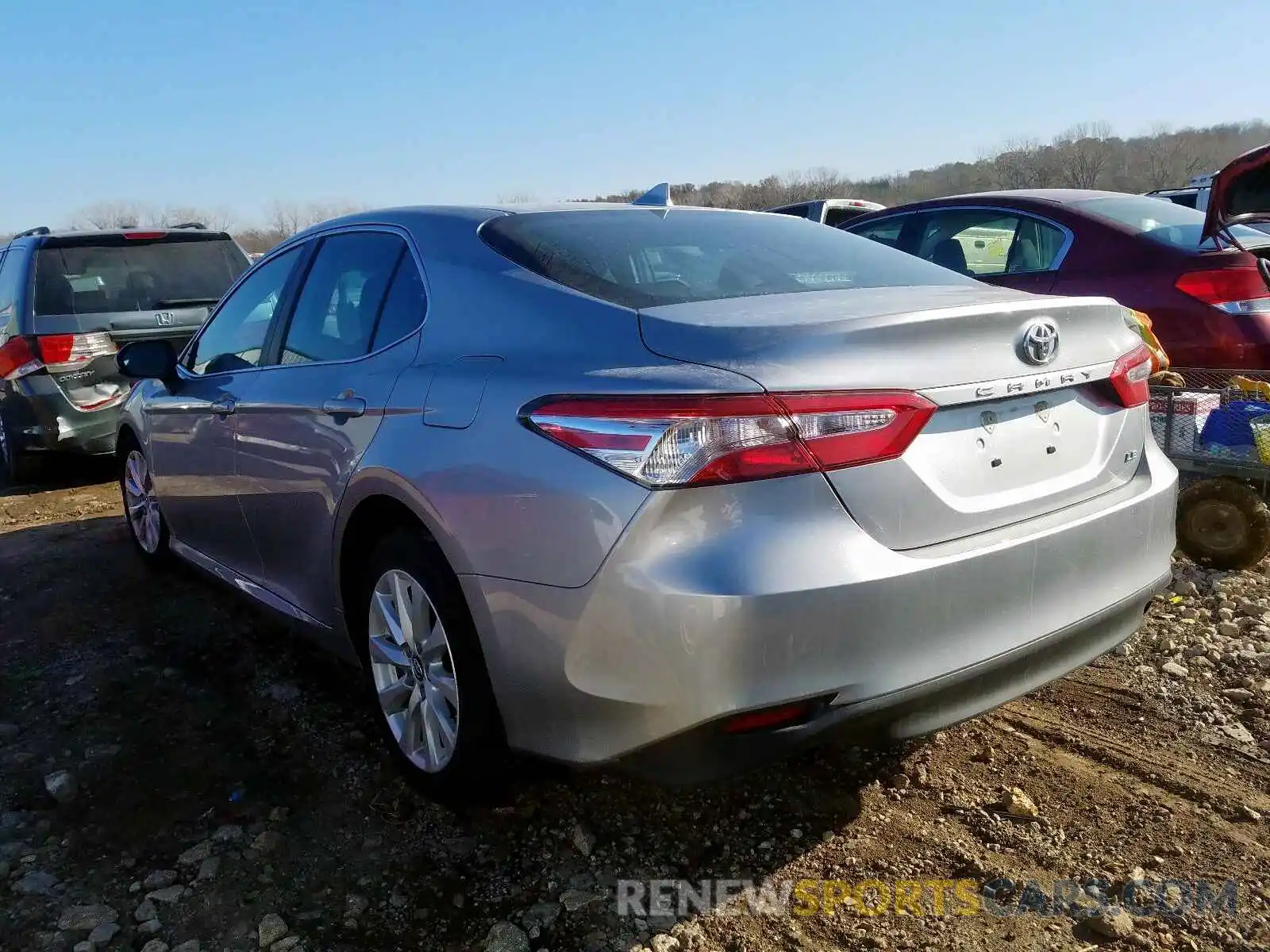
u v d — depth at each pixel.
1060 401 2.55
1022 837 2.60
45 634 4.10
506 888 2.47
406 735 2.81
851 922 2.32
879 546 2.14
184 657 3.84
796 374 2.10
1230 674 3.38
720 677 2.04
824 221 11.66
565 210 3.14
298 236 3.78
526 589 2.26
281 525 3.39
